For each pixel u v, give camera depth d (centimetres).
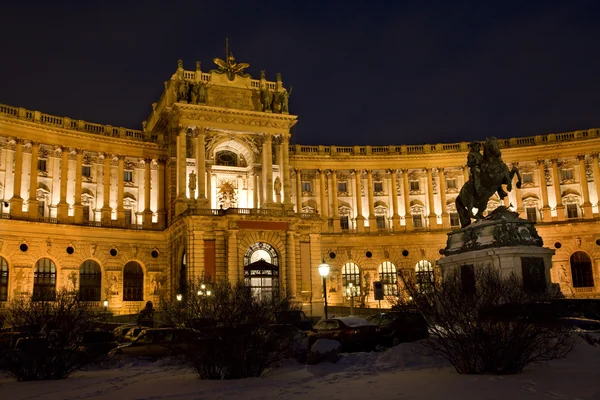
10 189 7625
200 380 2570
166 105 8638
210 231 7681
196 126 8256
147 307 7025
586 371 2202
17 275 7381
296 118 8762
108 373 3023
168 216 8431
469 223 3784
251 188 8769
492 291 2328
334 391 2072
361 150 9838
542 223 9169
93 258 8006
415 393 1919
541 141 9569
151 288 8306
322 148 9688
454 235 3759
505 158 9631
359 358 2978
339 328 3722
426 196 9756
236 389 2238
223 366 2625
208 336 2633
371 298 9244
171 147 8488
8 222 7375
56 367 2858
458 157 9762
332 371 2658
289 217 7944
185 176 8119
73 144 8144
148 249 8400
